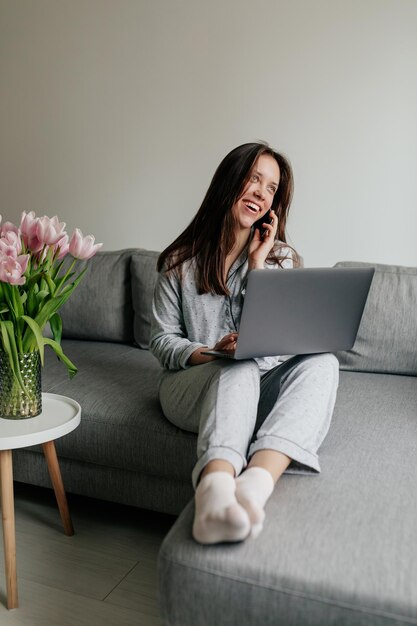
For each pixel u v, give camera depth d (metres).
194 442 1.61
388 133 2.44
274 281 1.36
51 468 1.70
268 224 1.76
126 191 2.95
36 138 3.11
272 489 1.19
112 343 2.53
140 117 2.86
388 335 2.04
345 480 1.30
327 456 1.41
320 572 1.01
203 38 2.68
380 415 1.68
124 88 2.87
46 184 3.13
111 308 2.46
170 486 1.69
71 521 1.77
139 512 1.91
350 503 1.20
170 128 2.81
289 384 1.46
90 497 1.95
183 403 1.57
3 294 1.51
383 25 2.38
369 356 2.07
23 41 3.04
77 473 1.80
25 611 1.44
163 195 2.88
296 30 2.51
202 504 1.09
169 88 2.78
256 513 1.07
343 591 0.98
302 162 2.59
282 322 1.43
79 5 2.89
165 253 1.81
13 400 1.56
